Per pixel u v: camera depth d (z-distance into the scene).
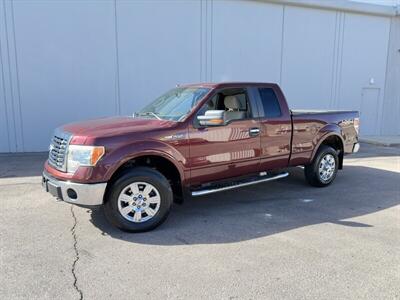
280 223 4.83
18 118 10.35
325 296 3.07
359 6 14.62
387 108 16.62
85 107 10.91
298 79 14.20
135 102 11.44
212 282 3.30
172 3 11.45
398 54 16.30
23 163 8.88
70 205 5.53
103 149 4.20
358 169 8.55
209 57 12.29
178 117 4.92
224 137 5.11
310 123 6.23
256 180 5.56
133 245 4.11
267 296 3.07
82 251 3.95
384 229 4.63
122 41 11.02
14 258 3.76
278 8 13.23
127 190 4.40
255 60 13.16
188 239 4.29
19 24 9.96
